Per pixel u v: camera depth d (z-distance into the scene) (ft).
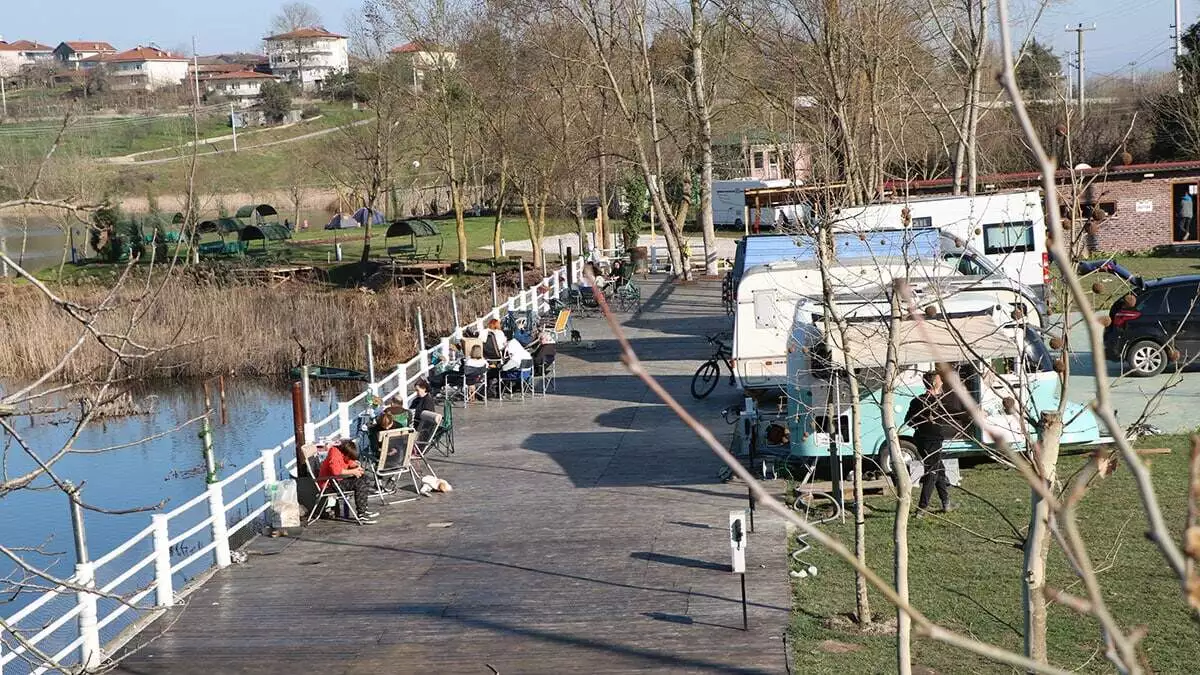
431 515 57.47
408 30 186.70
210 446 51.42
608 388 88.74
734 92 170.71
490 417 80.59
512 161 189.98
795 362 57.72
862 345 49.55
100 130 133.39
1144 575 44.55
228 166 270.26
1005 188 137.39
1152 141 187.83
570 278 145.07
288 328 133.59
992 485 58.08
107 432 107.14
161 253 194.08
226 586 48.57
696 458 65.82
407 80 198.39
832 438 55.47
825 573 46.29
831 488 55.11
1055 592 8.70
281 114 331.77
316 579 48.78
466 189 258.78
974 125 95.50
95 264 175.01
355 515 56.75
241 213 248.93
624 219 230.07
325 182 284.20
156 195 193.88
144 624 44.47
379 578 48.42
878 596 43.39
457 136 202.49
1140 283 72.13
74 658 45.32
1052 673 8.55
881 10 102.83
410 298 144.05
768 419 64.49
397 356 132.77
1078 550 8.68
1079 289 8.04
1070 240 29.48
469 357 86.74
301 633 42.63
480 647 40.37
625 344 8.38
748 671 37.01
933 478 52.60
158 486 86.53
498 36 182.19
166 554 46.65
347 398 120.26
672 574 46.65
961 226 98.99
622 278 136.46
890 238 80.64
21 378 120.98
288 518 55.52
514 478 63.77
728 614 42.06
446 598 45.47
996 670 36.47
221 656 40.83
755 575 46.21
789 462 61.77
